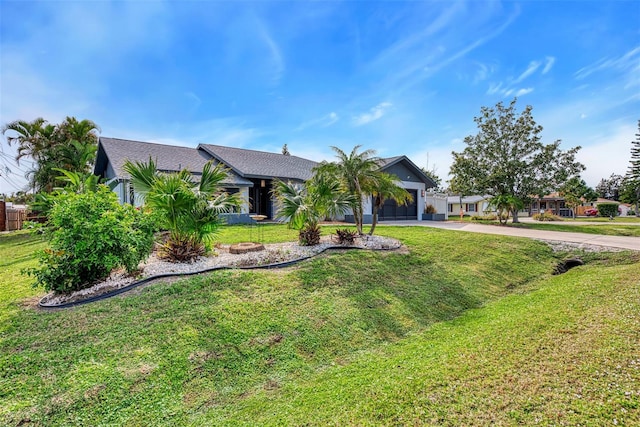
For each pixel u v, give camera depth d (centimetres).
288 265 723
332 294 606
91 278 568
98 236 536
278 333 472
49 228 563
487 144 2191
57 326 441
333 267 725
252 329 470
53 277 526
